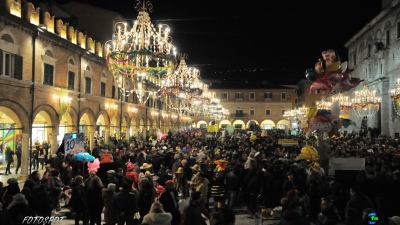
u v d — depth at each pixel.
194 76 32.84
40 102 23.22
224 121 89.31
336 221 9.77
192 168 15.02
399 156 16.41
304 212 11.27
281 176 13.05
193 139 33.72
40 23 23.56
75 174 15.89
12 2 20.56
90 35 32.41
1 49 19.75
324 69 22.28
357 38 56.16
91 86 30.34
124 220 10.77
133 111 41.16
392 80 40.56
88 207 11.71
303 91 82.81
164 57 17.66
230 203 14.23
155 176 17.11
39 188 10.89
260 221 13.16
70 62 27.08
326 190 12.36
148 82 42.19
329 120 19.19
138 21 17.72
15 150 25.09
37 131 27.30
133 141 30.56
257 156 16.67
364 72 52.19
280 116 89.38
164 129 56.09
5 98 20.11
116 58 18.20
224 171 14.70
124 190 10.90
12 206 9.16
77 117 27.92
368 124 46.78
